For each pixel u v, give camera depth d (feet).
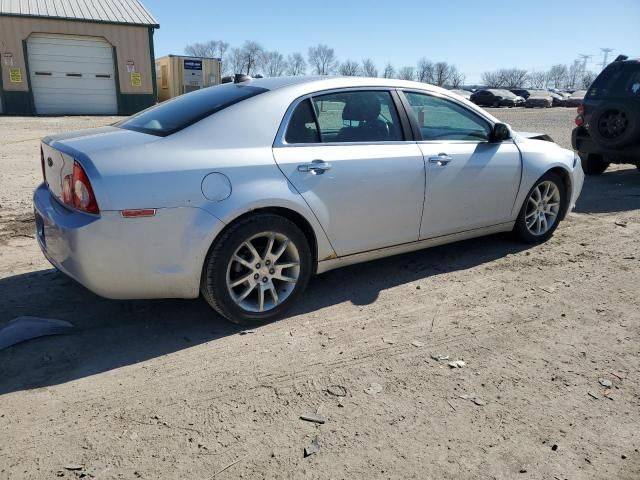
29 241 17.16
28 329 11.16
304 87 12.37
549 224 17.70
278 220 11.42
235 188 10.80
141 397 9.26
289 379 9.84
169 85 103.30
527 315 12.53
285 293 12.10
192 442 8.14
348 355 10.69
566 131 58.65
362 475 7.52
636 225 20.07
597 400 9.29
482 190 15.14
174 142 10.65
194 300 13.16
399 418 8.75
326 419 8.71
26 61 78.18
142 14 86.22
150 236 10.16
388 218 13.32
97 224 9.80
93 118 76.13
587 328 11.94
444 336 11.50
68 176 10.36
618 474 7.57
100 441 8.14
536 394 9.43
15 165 31.58
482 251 16.93
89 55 82.53
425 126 14.23
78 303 12.84
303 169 11.67
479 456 7.90
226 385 9.64
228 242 10.88
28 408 8.91
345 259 13.01
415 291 13.83
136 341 11.18
